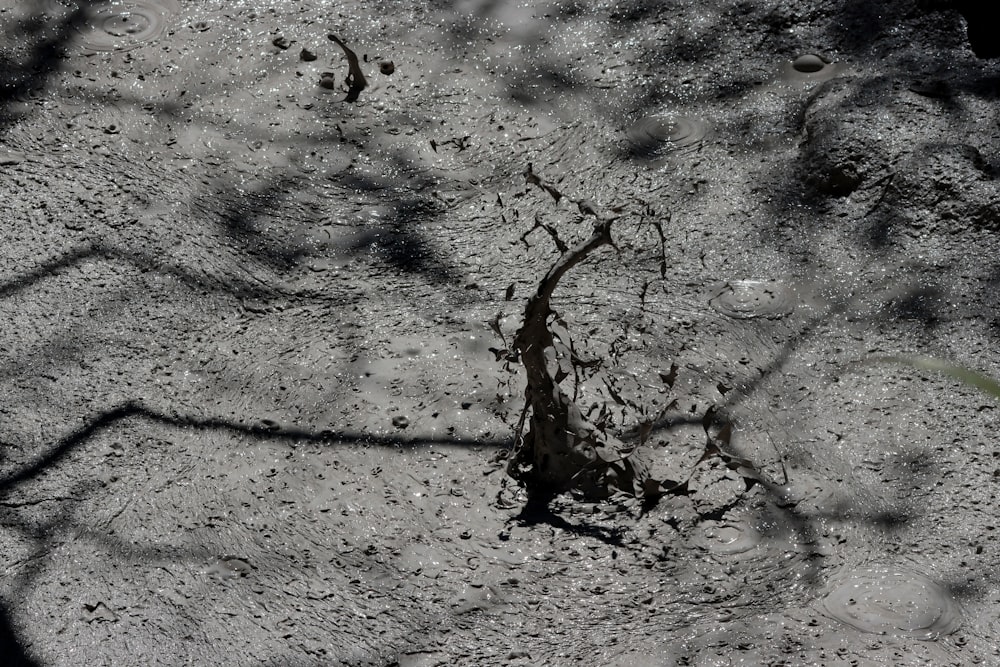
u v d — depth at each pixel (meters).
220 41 3.37
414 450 2.78
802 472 2.74
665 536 2.68
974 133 3.06
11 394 2.86
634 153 3.17
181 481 2.75
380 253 3.05
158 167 3.18
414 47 3.35
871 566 2.65
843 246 3.01
